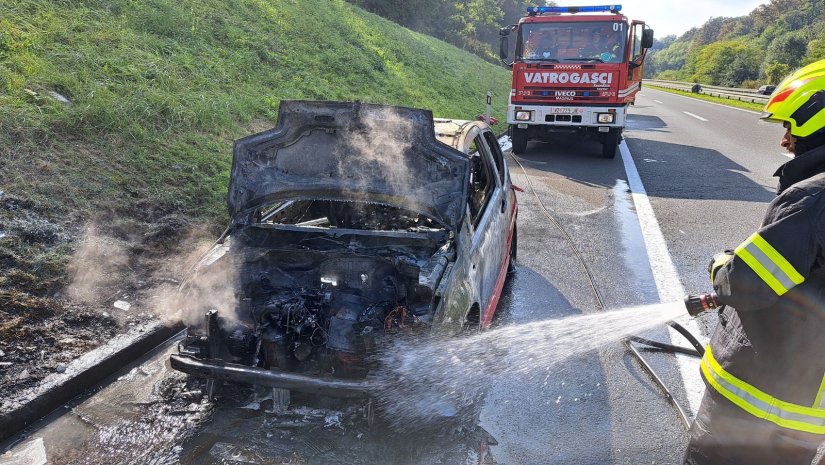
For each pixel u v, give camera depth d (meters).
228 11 14.30
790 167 2.29
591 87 12.57
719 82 84.56
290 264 3.91
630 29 12.50
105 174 6.14
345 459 3.26
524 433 3.58
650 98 40.72
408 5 38.78
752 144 16.30
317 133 3.75
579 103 12.71
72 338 4.12
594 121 12.65
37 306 4.30
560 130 13.28
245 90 10.59
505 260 5.46
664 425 3.72
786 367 2.22
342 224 4.95
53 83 7.12
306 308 3.55
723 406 2.40
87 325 4.30
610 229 7.91
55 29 8.47
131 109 7.31
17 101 6.39
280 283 3.88
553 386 4.08
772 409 2.27
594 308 5.39
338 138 3.74
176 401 3.73
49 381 3.65
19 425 3.40
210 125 8.32
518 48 12.98
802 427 2.26
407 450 3.35
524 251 6.96
